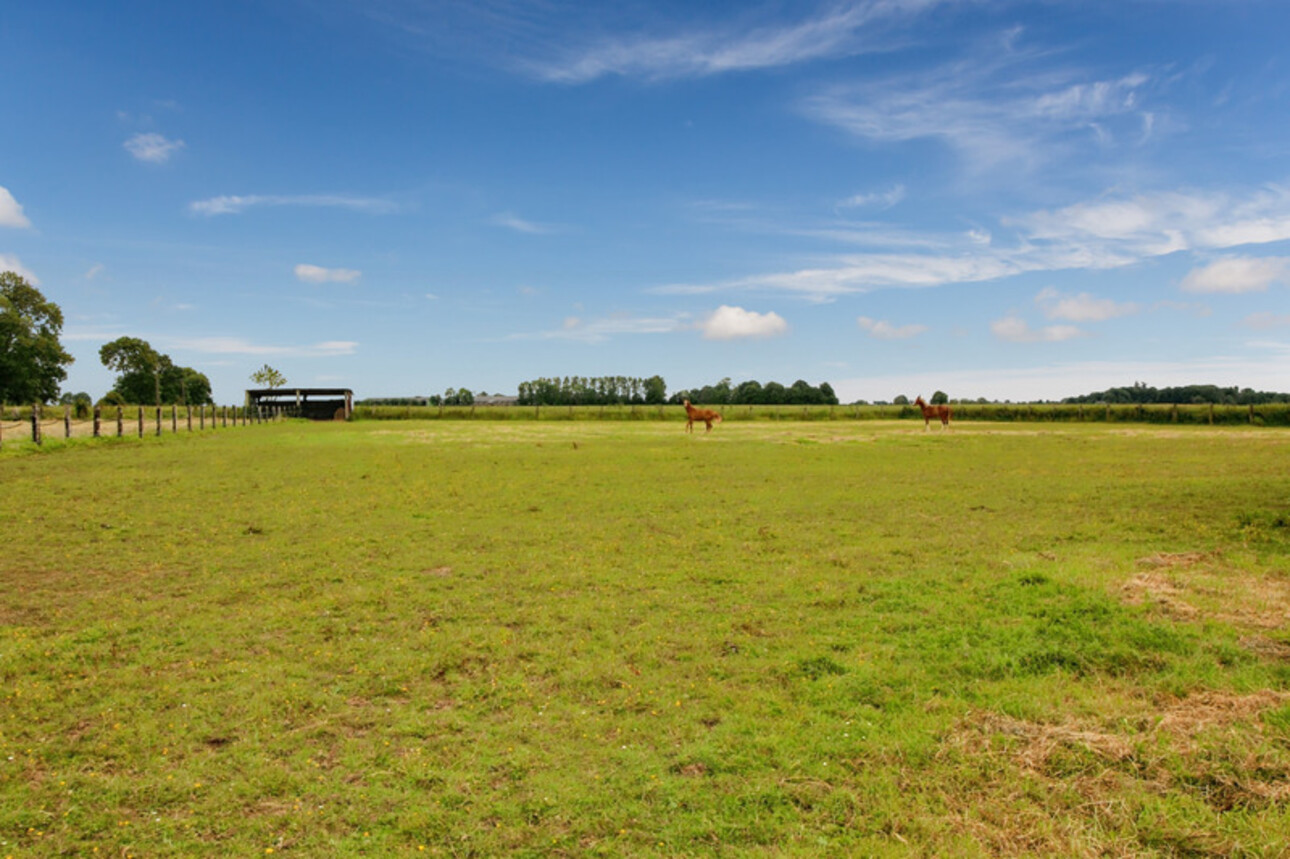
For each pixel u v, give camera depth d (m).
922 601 7.68
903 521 12.58
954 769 4.48
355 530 12.04
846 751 4.74
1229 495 14.55
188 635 7.03
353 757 4.77
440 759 4.72
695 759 4.70
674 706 5.45
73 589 8.63
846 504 14.49
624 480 18.61
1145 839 3.79
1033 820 3.96
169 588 8.65
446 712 5.41
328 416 65.31
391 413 69.44
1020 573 8.43
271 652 6.59
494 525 12.47
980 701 5.39
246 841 3.93
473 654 6.46
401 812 4.16
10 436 28.05
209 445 29.34
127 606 7.91
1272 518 11.59
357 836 3.96
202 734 5.09
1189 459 23.14
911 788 4.34
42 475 18.69
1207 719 4.89
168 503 14.59
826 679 5.82
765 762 4.64
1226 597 7.31
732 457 25.03
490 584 8.75
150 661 6.38
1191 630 6.44
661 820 4.07
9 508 13.88
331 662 6.33
